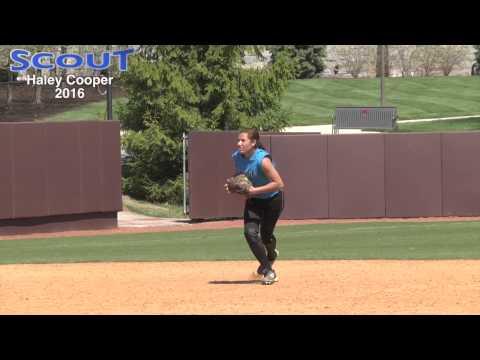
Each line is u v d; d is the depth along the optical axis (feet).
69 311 121.60
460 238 238.89
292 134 358.43
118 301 130.21
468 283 146.30
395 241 232.73
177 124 443.73
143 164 449.89
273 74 456.86
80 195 318.86
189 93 440.86
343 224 315.17
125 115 460.96
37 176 307.58
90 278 159.43
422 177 347.97
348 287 142.00
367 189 347.15
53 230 314.35
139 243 247.70
